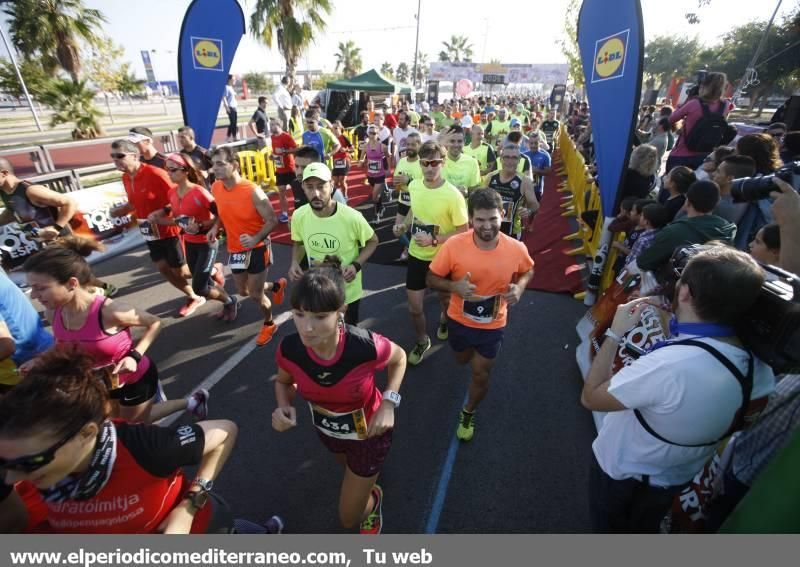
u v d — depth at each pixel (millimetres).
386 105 19172
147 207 4402
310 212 3225
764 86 25406
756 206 3305
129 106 40219
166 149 9570
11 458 1105
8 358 2479
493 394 3621
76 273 2152
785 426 1704
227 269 6324
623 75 3947
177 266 4641
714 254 1315
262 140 10930
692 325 1381
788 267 2160
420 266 3686
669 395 1325
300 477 2842
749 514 1347
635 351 2088
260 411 3445
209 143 7641
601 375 1631
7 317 2418
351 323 3486
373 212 9188
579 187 9023
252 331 4590
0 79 19969
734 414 1326
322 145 8789
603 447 1757
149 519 1405
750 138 3705
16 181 3967
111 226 6715
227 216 3840
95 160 13578
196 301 5051
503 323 2734
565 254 6863
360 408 1967
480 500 2650
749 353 1321
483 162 6797
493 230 2490
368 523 2342
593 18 4285
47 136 19250
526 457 2975
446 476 2824
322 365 1804
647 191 4883
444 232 3693
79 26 17250
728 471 1938
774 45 23719
